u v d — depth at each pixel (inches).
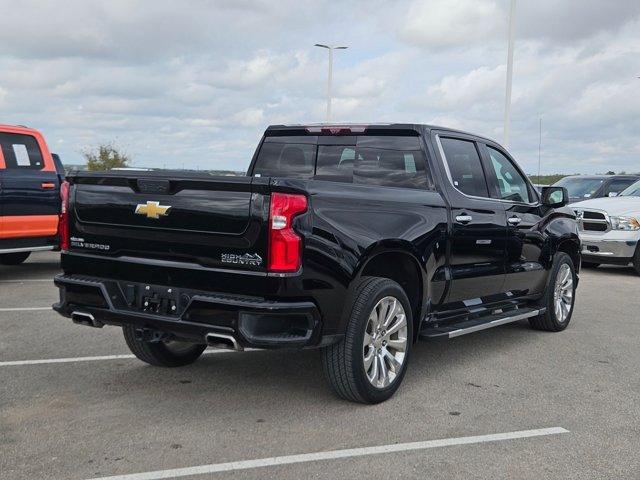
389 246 185.3
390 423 174.9
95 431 165.5
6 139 378.3
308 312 163.2
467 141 240.5
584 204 508.1
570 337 283.3
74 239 191.8
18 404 184.2
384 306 186.7
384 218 186.4
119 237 181.9
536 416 183.0
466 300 232.7
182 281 170.6
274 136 246.1
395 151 221.8
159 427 169.0
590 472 147.6
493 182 248.5
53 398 189.6
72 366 222.5
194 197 168.4
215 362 231.9
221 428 168.9
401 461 151.3
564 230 289.1
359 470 146.1
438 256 207.5
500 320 240.8
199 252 168.7
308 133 238.1
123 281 181.3
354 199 178.7
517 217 254.1
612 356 251.3
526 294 271.7
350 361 177.5
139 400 189.5
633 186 550.6
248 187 161.3
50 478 139.3
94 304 184.4
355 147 229.0
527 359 244.7
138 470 143.8
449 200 215.8
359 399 185.2
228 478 140.9
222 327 161.5
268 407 185.3
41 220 393.1
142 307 177.3
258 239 160.2
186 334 168.9
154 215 174.2
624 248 477.4
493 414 183.9
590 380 219.0
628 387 211.8
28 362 226.4
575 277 304.7
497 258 242.2
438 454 155.6
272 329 161.9
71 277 190.4
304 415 179.5
